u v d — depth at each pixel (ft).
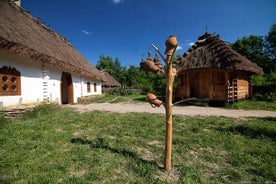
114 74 212.43
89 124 21.53
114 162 11.35
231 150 13.88
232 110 35.12
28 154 12.20
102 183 9.15
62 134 17.12
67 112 30.30
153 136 17.19
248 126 20.86
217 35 46.85
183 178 9.49
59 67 38.37
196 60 43.86
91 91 63.98
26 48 26.32
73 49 62.95
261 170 10.70
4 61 25.53
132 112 31.40
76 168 10.51
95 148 13.62
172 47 9.82
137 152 13.24
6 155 12.07
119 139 15.94
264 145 14.89
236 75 45.47
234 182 9.53
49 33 49.62
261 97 55.47
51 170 10.25
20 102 28.32
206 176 10.04
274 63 106.32
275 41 111.86
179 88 51.57
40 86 33.35
